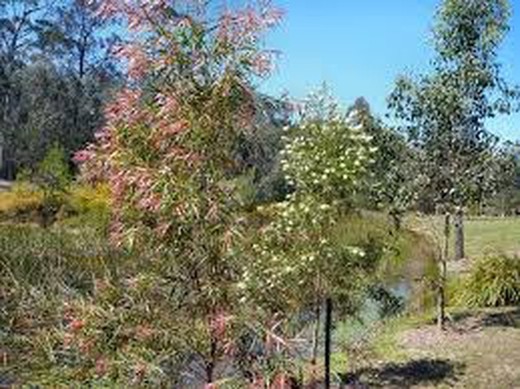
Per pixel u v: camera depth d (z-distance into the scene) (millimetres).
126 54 6180
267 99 6480
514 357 12766
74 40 57719
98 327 6340
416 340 13727
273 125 6785
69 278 15641
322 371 11727
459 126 14547
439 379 11844
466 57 14406
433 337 13961
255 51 6227
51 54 57312
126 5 6172
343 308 12133
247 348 6410
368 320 14789
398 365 12422
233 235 6258
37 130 57656
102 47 58062
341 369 12102
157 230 6215
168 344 6312
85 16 56281
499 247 27094
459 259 23297
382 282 13141
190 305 6438
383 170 14070
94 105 58469
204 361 6391
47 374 9477
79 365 6887
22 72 60938
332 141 10352
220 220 6301
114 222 6402
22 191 33062
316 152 10320
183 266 6422
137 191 6109
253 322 6270
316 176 10195
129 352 6293
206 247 6336
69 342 6406
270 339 6254
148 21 6180
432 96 14406
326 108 10453
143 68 6188
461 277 18984
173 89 6199
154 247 6363
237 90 6184
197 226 6293
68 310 6629
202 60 6227
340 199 10523
